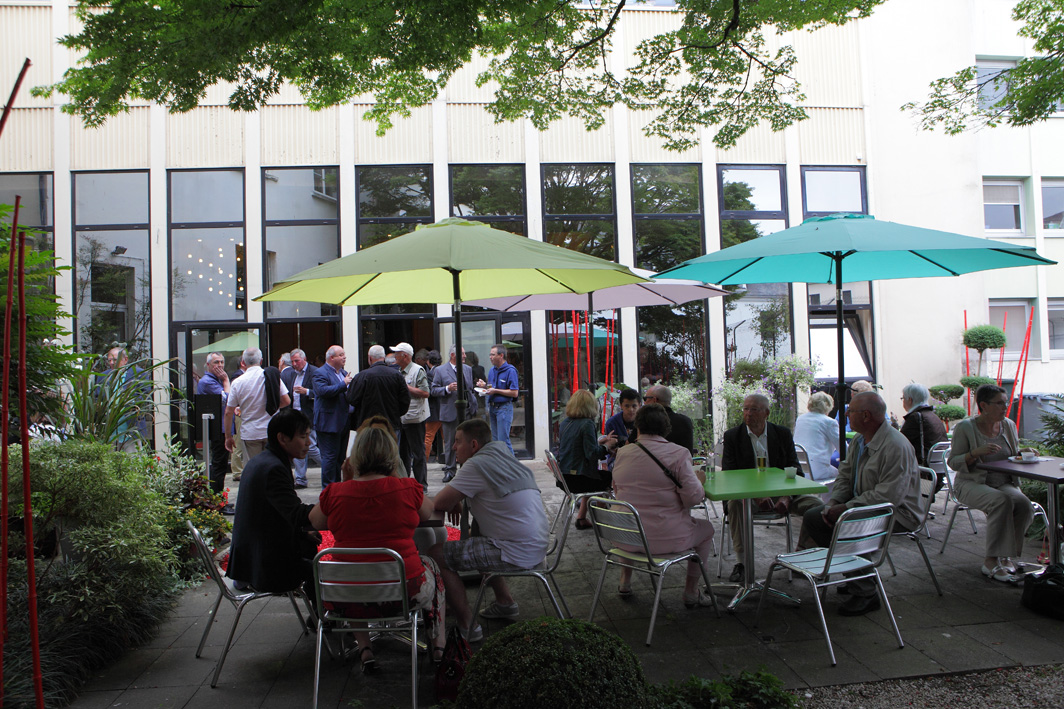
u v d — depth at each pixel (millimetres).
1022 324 13539
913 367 12453
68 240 11281
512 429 11688
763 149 12258
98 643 4176
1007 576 5152
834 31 12453
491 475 4344
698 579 4898
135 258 11398
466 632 4395
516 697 2678
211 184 11500
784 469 5457
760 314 12195
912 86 12516
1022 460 5219
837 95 12445
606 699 2697
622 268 4422
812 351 12305
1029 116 7449
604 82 7934
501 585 4734
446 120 11734
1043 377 13383
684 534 4539
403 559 3758
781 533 6816
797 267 6273
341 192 11578
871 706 3512
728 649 4180
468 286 5316
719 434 11352
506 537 4344
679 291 7648
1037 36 7582
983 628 4367
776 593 5016
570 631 2895
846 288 12398
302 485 9336
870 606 4660
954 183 12500
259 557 4012
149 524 4531
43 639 3896
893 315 12438
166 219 11383
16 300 3918
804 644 4227
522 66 7520
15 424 4320
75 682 3828
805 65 12367
